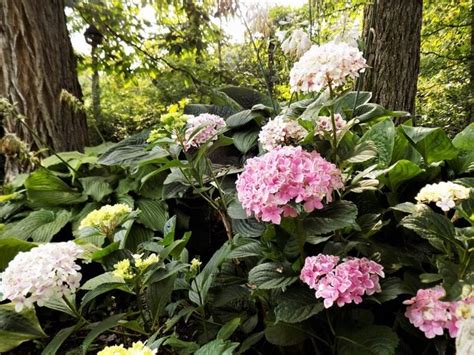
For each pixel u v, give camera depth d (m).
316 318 1.02
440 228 0.86
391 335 0.88
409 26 2.60
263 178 0.86
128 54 3.89
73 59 2.65
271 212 0.86
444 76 5.38
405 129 1.42
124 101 6.95
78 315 1.00
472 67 4.97
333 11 3.01
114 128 6.27
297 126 1.11
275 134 1.11
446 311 0.87
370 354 0.87
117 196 1.86
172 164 1.18
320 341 1.08
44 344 1.40
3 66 2.33
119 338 1.38
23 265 0.87
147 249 1.14
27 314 1.07
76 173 1.97
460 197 0.88
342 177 1.00
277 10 2.18
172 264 1.00
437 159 1.39
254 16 1.76
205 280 1.07
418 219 0.88
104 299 1.56
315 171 0.84
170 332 1.31
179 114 1.20
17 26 2.30
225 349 0.71
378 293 0.93
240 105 2.73
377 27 2.65
